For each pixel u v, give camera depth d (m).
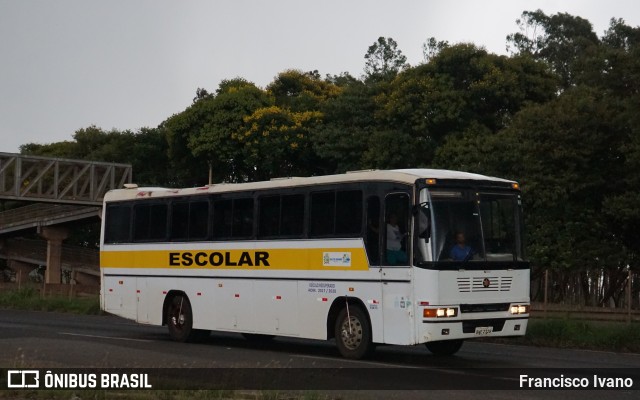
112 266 23.09
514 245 16.70
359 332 16.88
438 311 15.61
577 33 56.94
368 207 16.86
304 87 54.44
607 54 33.78
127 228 22.80
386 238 16.45
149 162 57.59
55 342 19.83
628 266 30.95
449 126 37.88
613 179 31.72
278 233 18.75
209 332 21.53
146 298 22.06
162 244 21.73
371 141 38.47
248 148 45.28
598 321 24.89
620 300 30.94
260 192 19.31
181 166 50.12
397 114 38.69
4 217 55.66
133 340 21.25
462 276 15.91
